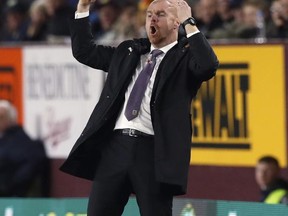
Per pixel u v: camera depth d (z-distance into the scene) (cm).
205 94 3167
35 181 3425
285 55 3059
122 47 2044
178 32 2056
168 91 1952
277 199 2945
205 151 3177
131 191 2019
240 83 3122
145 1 3488
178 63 1958
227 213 2516
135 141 1962
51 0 3884
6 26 4178
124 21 3616
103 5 3722
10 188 3403
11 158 3406
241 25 3353
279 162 3075
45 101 3453
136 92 1975
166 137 1933
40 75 3456
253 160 3109
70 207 2853
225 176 3147
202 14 3516
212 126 3159
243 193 3122
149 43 2039
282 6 3269
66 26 3862
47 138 3450
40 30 3938
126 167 1961
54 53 3428
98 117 1975
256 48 3097
